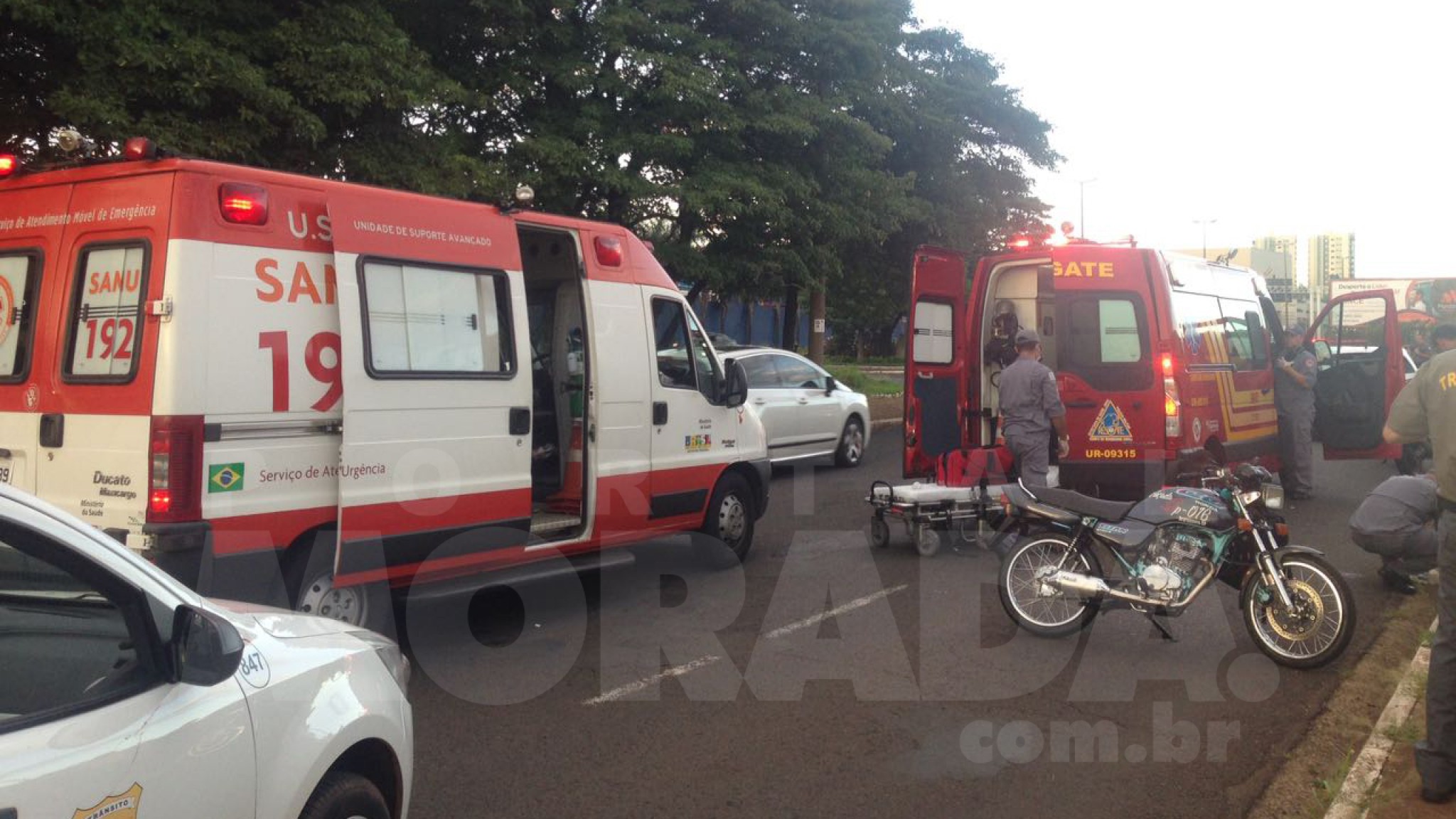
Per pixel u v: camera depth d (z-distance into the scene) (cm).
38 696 253
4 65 1155
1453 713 459
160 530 550
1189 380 1002
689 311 902
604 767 516
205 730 275
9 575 263
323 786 324
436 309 677
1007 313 1104
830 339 6203
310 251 616
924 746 545
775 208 1883
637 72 1841
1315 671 664
